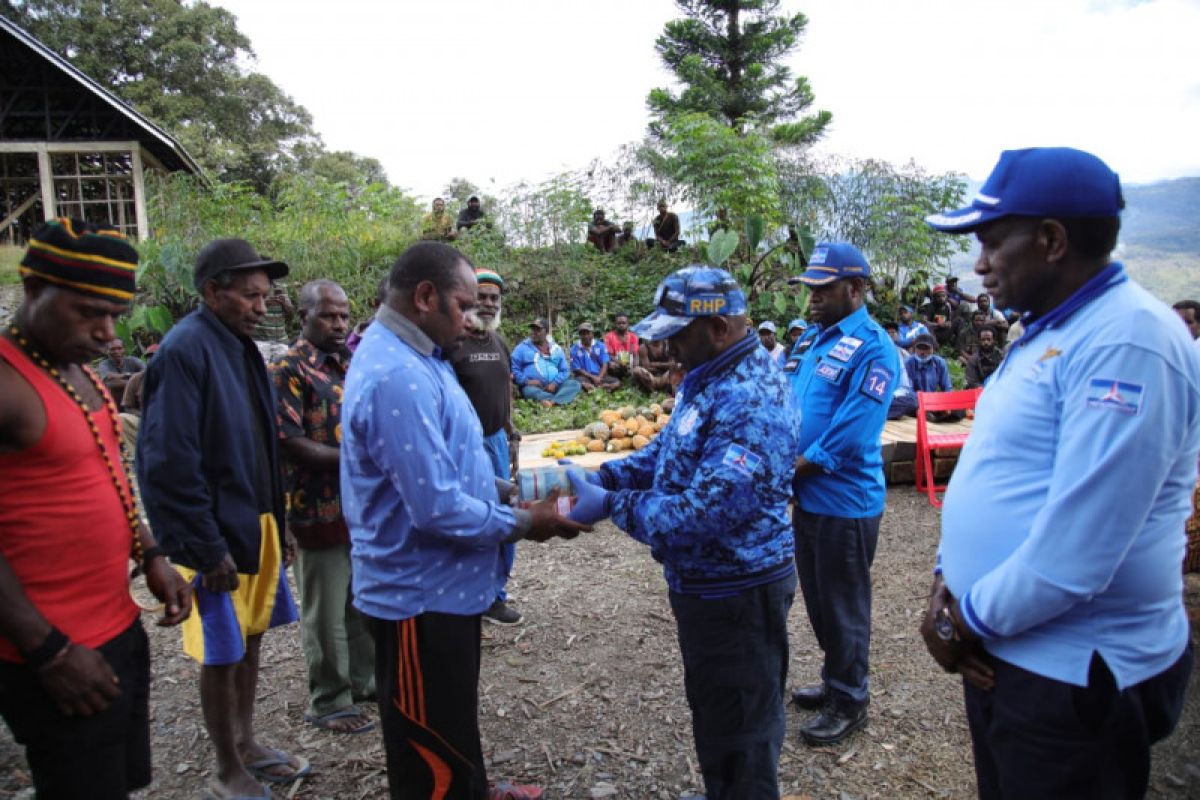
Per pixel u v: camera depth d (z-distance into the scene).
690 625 2.24
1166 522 1.51
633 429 7.21
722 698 2.23
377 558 2.13
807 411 3.09
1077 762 1.54
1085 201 1.52
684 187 15.85
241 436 2.60
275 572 2.84
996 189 1.62
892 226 15.27
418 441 1.99
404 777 2.20
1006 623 1.53
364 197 15.30
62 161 17.84
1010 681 1.62
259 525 2.68
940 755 2.99
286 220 14.09
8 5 27.52
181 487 2.39
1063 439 1.48
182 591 2.27
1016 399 1.60
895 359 3.00
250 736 2.92
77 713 1.82
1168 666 1.57
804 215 15.96
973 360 10.18
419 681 2.14
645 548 5.34
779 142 17.08
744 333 2.19
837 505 2.99
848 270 3.01
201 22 29.16
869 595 3.09
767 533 2.18
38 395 1.78
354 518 2.17
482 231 13.71
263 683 3.64
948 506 1.76
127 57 28.73
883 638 3.98
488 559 2.26
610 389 10.63
